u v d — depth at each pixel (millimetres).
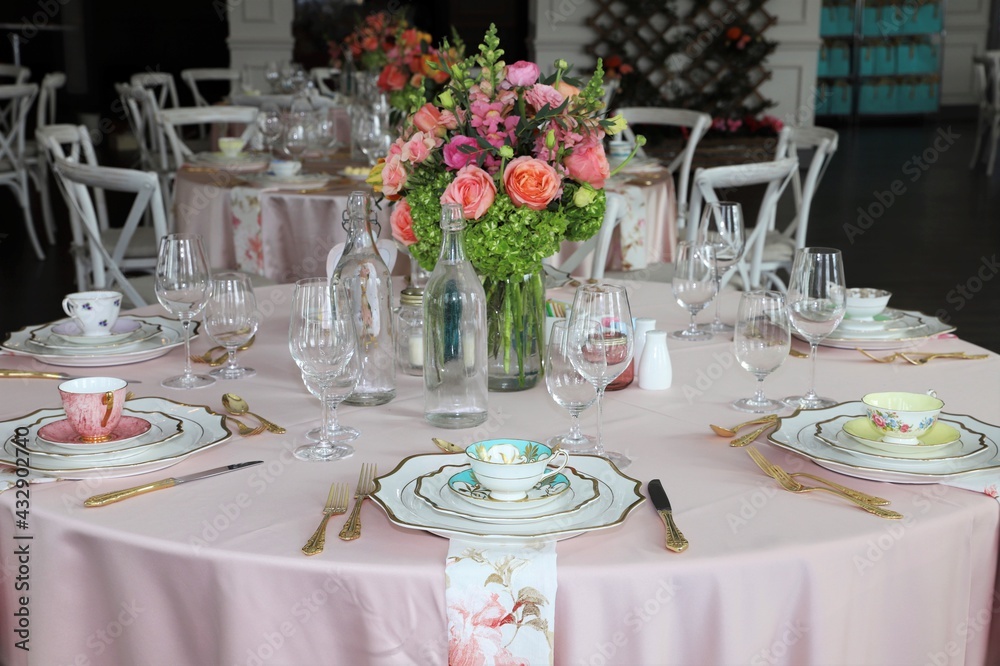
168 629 947
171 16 9773
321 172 3309
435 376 1219
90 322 1498
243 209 2965
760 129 8078
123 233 2885
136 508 993
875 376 1425
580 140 1255
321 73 6508
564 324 1105
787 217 6234
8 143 4957
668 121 4277
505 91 1253
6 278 4738
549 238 1241
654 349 1378
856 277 4801
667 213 3371
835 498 1014
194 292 1391
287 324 1726
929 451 1078
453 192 1209
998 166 8141
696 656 899
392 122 3361
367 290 1293
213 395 1345
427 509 956
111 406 1093
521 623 872
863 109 10781
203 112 4367
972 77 11109
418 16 8898
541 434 1204
